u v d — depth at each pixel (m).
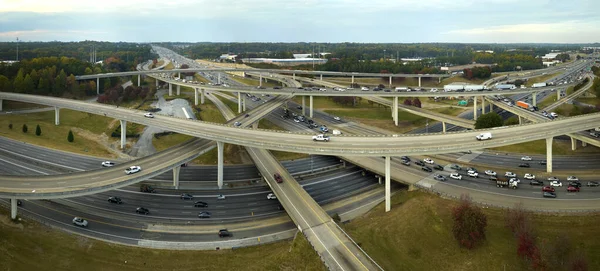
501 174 115.06
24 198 86.50
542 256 73.31
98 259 77.06
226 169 129.50
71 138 153.88
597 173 113.62
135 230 89.06
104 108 170.88
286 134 122.62
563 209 88.88
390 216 92.88
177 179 113.06
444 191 101.12
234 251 81.69
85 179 98.12
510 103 192.25
